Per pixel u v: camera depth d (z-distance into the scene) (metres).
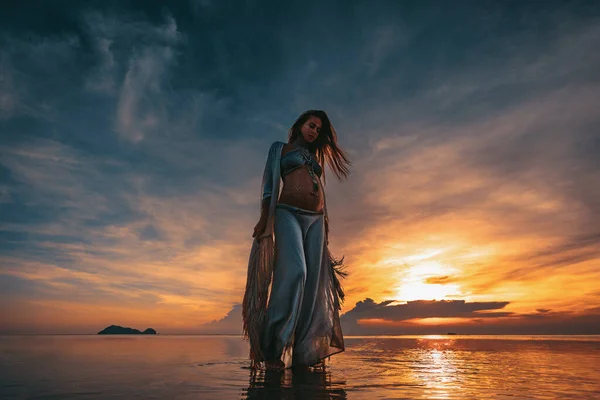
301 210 3.85
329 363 3.82
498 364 3.72
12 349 6.15
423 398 2.00
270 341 3.49
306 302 3.76
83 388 2.28
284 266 3.62
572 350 5.84
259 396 2.02
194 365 3.62
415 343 8.48
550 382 2.55
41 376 2.81
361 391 2.18
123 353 5.28
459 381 2.58
